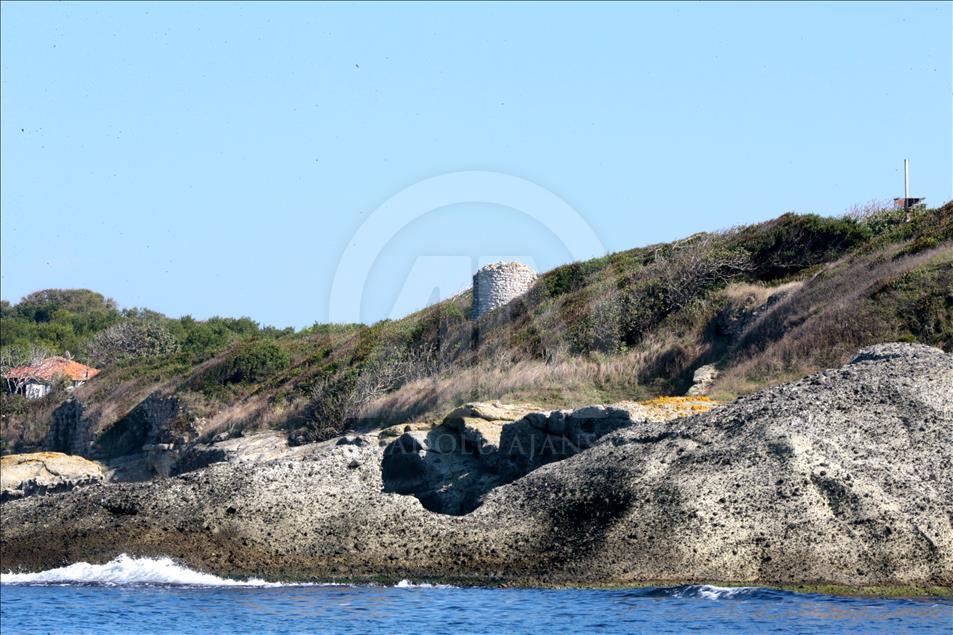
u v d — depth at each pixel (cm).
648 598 8206
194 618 8188
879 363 10206
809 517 8544
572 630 7494
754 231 17862
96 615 8388
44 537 10019
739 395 13050
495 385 15112
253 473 9912
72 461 17012
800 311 14300
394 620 7912
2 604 8738
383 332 18688
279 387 18350
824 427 9244
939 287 13325
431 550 9194
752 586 8319
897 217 16862
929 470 8838
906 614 7544
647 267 17925
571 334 16138
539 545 8975
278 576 9369
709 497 8794
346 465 9956
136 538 9788
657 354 15075
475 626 7706
